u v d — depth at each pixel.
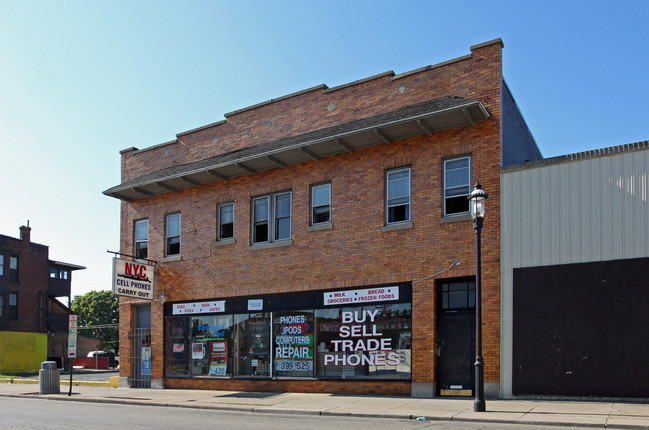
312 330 18.41
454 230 16.12
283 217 19.78
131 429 11.48
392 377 16.69
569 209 14.62
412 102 17.72
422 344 16.17
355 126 17.52
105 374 37.19
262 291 19.64
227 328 20.50
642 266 13.50
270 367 19.20
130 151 25.05
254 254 20.08
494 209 15.64
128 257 23.70
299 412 14.21
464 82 16.77
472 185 16.11
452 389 15.88
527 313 14.80
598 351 13.77
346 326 17.73
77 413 14.71
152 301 22.62
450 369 16.02
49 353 51.72
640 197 13.73
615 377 13.49
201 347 21.11
